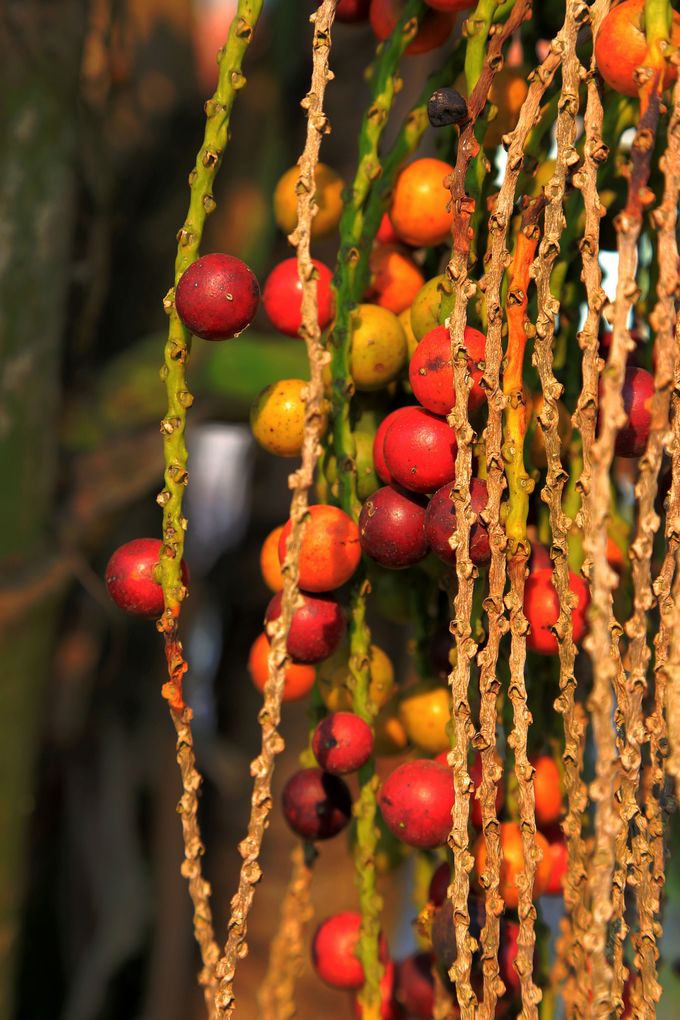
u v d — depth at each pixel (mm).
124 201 927
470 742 498
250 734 945
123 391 740
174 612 481
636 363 515
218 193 1014
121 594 487
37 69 675
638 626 455
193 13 1030
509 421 475
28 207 676
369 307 502
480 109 476
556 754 510
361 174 500
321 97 470
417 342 504
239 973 868
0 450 676
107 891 1008
